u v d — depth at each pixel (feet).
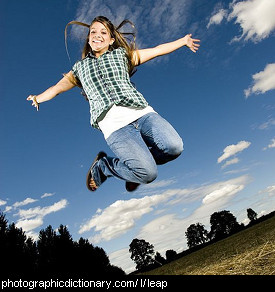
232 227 231.50
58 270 65.05
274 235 20.66
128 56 8.93
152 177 7.52
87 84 8.35
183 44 9.56
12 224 56.44
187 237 249.96
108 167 8.36
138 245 206.49
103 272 79.82
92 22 9.14
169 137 7.47
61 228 79.36
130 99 7.74
